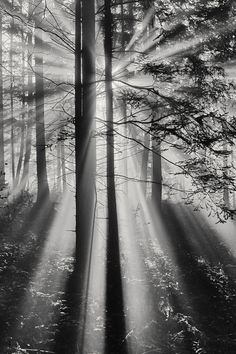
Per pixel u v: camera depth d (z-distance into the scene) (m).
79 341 8.75
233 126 11.62
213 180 11.48
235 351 9.46
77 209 11.72
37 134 21.03
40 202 20.70
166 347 9.30
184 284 13.23
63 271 12.34
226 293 12.97
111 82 12.34
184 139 11.27
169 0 13.01
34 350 8.02
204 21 13.17
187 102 11.66
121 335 9.34
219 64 13.70
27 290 10.35
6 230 15.48
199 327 10.56
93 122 11.62
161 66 11.84
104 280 11.78
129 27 15.55
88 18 11.59
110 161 13.14
